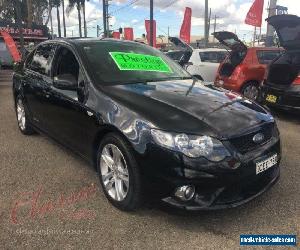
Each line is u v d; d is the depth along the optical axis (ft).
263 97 26.50
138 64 16.21
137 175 11.74
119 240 11.16
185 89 14.48
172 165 11.07
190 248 10.77
